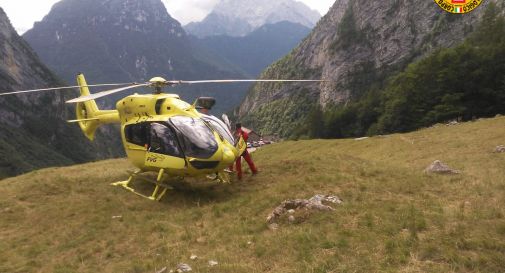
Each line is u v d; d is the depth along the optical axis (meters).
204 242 10.41
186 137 14.27
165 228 11.87
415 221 9.59
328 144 45.28
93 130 20.91
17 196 16.08
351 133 114.12
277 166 18.34
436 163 16.61
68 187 17.02
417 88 75.50
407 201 11.64
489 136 27.06
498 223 9.22
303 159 19.19
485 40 99.69
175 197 15.27
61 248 11.34
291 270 8.00
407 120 78.00
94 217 13.55
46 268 10.17
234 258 9.00
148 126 15.20
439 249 8.19
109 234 11.98
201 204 14.41
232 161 14.73
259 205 12.79
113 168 25.77
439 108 66.19
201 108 16.95
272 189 14.52
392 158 28.16
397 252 8.21
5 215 14.36
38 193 16.42
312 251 8.71
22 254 11.20
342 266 7.80
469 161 19.92
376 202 11.70
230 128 17.52
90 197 15.72
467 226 9.26
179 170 14.27
